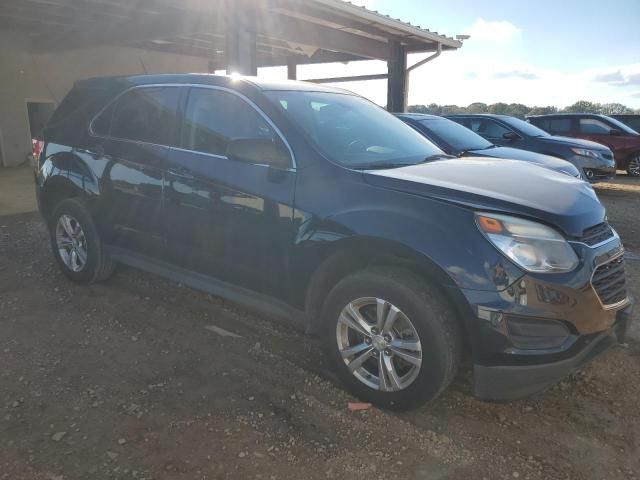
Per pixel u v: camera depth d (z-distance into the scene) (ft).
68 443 8.80
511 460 8.73
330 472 8.33
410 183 9.70
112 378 10.83
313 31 33.09
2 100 45.37
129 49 53.98
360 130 12.45
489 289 8.63
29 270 17.21
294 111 11.57
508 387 8.87
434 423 9.65
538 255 8.69
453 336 9.12
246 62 29.55
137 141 13.74
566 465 8.64
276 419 9.62
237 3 28.07
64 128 15.93
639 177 46.37
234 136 11.85
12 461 8.34
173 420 9.50
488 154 23.61
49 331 12.86
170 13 32.32
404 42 40.14
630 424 9.75
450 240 8.90
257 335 12.96
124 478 8.05
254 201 11.14
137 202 13.58
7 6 33.96
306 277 10.64
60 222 15.89
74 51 49.19
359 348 10.09
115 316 13.79
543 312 8.63
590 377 11.32
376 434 9.28
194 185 12.19
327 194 10.22
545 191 9.87
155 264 13.78
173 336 12.76
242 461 8.50
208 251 12.25
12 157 46.65
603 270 9.50
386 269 9.73
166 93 13.42
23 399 10.00
